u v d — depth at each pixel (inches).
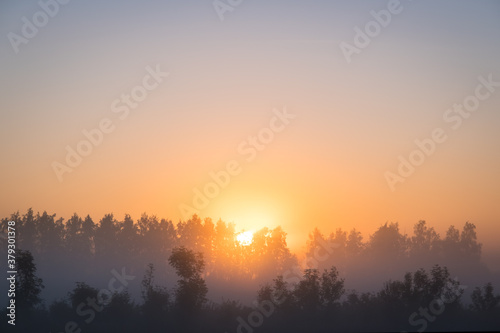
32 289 2696.9
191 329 2449.6
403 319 2337.6
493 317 2257.6
